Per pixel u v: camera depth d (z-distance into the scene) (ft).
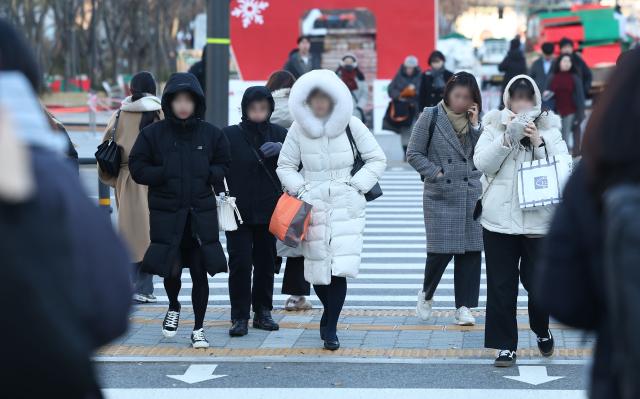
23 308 23.00
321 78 67.77
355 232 68.23
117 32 435.12
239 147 73.56
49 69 444.14
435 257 75.20
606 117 25.77
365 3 213.05
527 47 346.33
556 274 26.78
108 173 80.74
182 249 69.56
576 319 26.89
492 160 62.03
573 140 183.32
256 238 75.05
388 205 145.07
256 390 59.26
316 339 72.23
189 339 72.18
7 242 23.20
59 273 23.76
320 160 68.28
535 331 65.72
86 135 239.91
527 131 61.57
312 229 67.77
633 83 25.71
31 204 23.75
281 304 85.30
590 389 26.81
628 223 24.11
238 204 72.79
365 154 68.95
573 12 313.12
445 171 74.69
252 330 75.20
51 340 23.18
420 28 214.07
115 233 25.86
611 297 24.48
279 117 83.10
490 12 428.56
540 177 61.05
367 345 70.33
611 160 25.48
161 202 67.92
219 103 131.23
